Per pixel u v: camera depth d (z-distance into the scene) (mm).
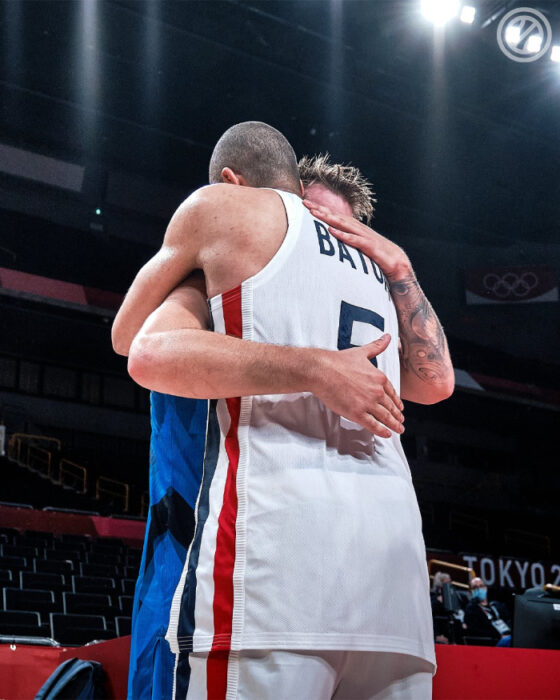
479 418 22984
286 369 1146
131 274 19203
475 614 7371
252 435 1181
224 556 1126
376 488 1194
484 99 15500
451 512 21344
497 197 19188
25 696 2689
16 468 17359
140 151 18109
